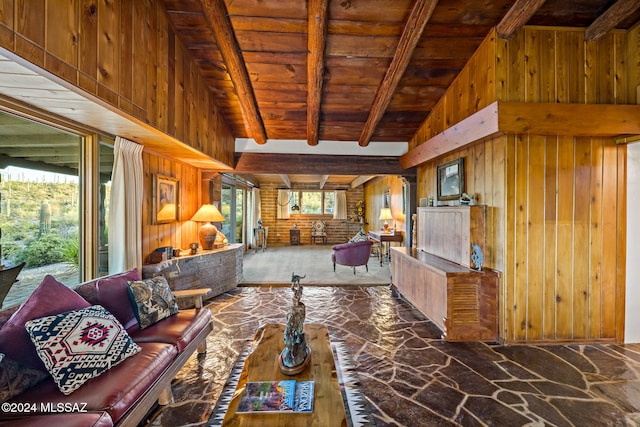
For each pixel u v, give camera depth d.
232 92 3.73
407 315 3.58
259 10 2.53
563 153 2.83
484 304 2.88
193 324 2.28
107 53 1.82
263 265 6.59
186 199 4.45
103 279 2.17
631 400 1.99
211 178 4.89
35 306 1.58
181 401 1.96
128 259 2.84
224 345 2.77
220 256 4.39
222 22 2.50
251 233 9.25
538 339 2.84
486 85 2.86
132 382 1.51
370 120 4.04
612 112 2.69
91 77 1.69
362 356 2.58
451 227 3.38
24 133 2.03
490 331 2.88
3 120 1.90
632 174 2.87
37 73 1.42
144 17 2.24
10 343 1.43
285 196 10.48
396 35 2.82
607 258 2.87
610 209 2.86
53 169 2.26
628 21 2.75
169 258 3.62
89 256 2.53
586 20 2.74
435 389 2.11
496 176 2.90
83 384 1.45
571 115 2.68
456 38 2.89
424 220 4.11
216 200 5.23
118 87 1.93
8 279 1.63
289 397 1.42
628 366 2.43
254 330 3.11
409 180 4.96
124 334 1.77
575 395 2.05
